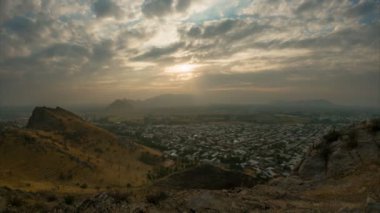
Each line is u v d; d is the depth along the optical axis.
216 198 17.17
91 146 132.38
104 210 15.85
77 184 88.81
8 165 93.00
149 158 135.38
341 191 20.34
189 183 35.75
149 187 35.72
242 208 15.73
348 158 25.86
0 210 21.30
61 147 113.56
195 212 15.16
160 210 15.46
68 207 18.16
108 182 95.62
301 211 14.88
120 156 131.38
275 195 19.64
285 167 105.62
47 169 95.12
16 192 41.00
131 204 16.52
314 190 21.98
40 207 21.17
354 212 12.77
